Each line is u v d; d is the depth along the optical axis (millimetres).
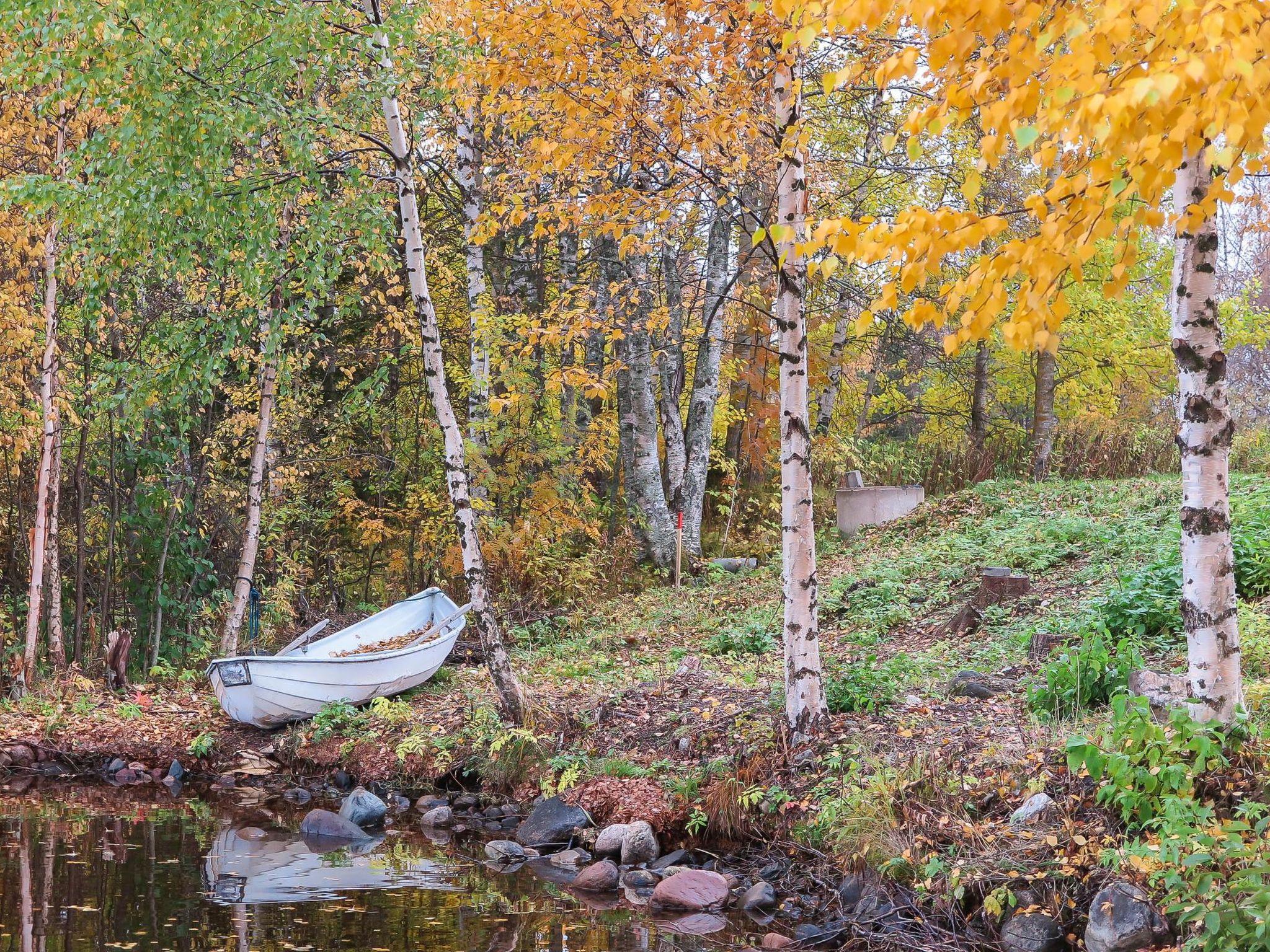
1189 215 4770
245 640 16000
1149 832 5824
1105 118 3465
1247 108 3568
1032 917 5730
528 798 9398
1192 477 5832
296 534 19734
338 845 8578
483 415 16453
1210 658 5836
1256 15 3314
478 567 10320
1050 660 9164
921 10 3742
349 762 10672
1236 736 5785
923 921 6148
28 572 16453
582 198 8750
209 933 6523
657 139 8008
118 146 10195
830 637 12633
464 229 16438
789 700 8508
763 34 7602
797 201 8008
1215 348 5711
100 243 10375
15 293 12930
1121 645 8148
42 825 9047
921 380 27594
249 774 10836
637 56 7922
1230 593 5824
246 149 11945
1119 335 21234
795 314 8188
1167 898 5309
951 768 7242
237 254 10875
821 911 6742
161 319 14781
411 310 18656
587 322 8773
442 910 7004
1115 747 6082
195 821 9305
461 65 10086
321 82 11914
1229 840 5117
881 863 6656
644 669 12109
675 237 9273
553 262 20344
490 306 15969
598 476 21359
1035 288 4191
